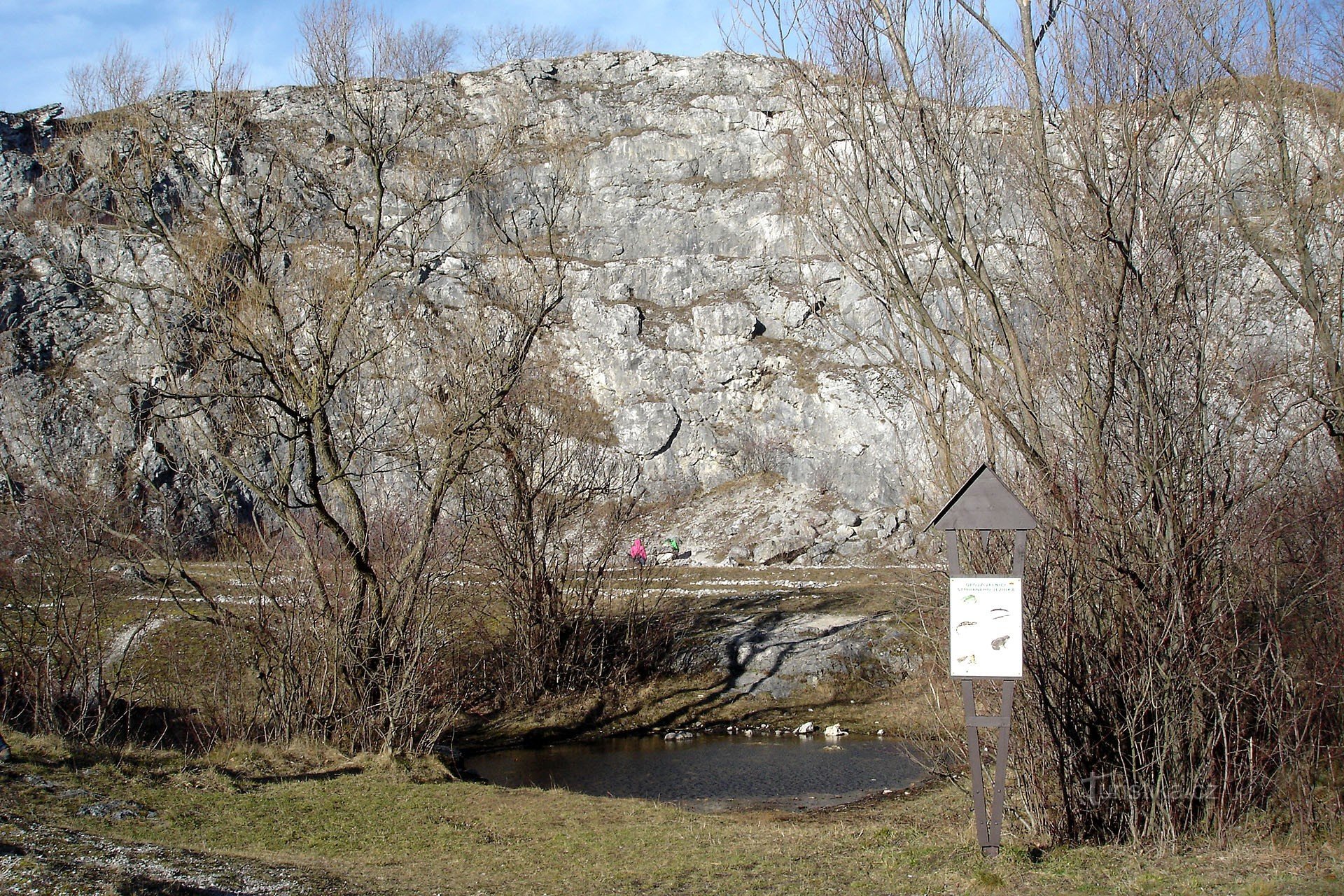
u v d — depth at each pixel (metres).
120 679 17.55
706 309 53.88
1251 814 9.12
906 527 41.91
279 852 9.98
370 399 20.92
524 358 19.12
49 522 16.03
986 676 8.23
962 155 11.64
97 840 9.18
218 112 19.31
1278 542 9.90
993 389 11.18
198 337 17.09
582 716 22.47
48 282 42.75
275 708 15.74
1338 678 9.22
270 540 17.45
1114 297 9.81
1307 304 11.47
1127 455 9.64
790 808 14.40
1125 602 9.36
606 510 34.09
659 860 9.69
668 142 59.97
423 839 10.78
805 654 25.20
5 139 48.50
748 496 49.59
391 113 21.59
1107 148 10.59
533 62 62.06
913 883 8.16
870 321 49.81
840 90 12.13
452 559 19.59
